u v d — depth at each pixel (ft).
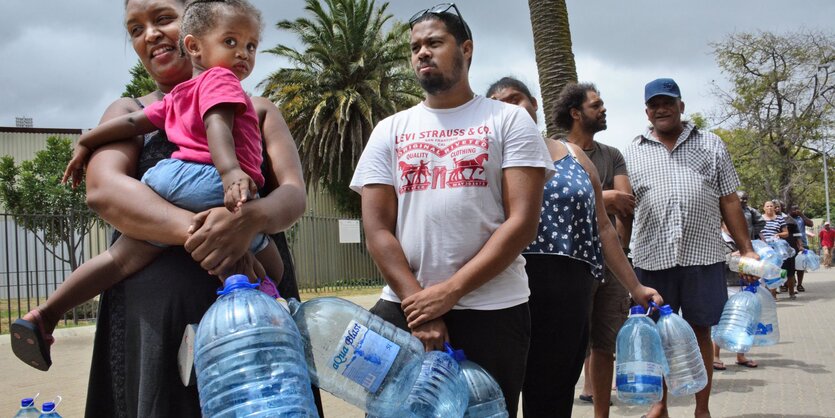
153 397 6.62
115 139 7.22
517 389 9.14
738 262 16.42
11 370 24.70
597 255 11.82
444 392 7.75
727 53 109.70
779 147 110.22
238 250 6.39
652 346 12.68
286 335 6.05
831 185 130.21
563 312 11.18
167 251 6.89
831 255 96.68
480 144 8.89
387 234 9.19
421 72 9.10
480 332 8.80
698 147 16.10
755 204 116.57
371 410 6.99
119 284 7.07
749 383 21.72
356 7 87.04
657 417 15.87
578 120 15.74
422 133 9.19
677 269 15.71
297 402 5.87
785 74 107.04
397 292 8.86
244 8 7.38
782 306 45.09
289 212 6.88
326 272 67.46
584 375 21.62
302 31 88.07
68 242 37.35
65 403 19.53
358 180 9.59
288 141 7.70
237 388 5.78
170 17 8.02
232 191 6.23
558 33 28.43
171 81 8.11
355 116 88.79
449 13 9.13
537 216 8.87
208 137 6.59
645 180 16.21
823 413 17.70
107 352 7.27
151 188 6.81
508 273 9.11
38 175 60.08
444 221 8.80
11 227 57.41
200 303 6.79
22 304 48.96
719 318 15.51
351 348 6.86
